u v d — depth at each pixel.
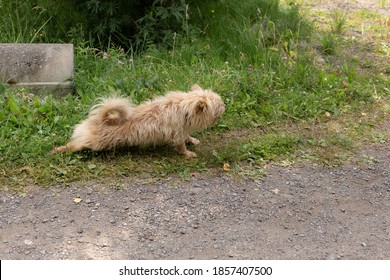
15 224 2.48
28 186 2.65
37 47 3.29
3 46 3.27
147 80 3.29
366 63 3.76
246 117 3.15
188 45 3.61
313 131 3.11
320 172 2.85
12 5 3.81
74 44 3.64
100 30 3.60
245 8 4.01
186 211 2.58
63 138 2.86
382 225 2.58
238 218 2.57
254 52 3.60
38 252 2.38
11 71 3.21
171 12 3.57
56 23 3.75
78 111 3.04
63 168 2.72
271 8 4.07
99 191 2.65
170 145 2.90
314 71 3.53
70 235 2.45
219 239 2.47
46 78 3.23
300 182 2.78
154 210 2.58
